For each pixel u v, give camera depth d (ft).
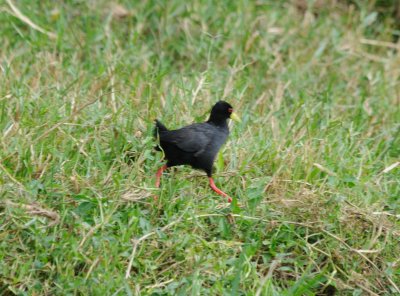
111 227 31.76
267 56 50.57
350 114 46.78
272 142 40.16
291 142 40.75
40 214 31.09
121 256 30.83
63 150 35.96
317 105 46.16
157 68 47.50
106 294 28.86
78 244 30.25
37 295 29.37
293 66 49.93
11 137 35.68
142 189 33.73
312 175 38.09
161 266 31.48
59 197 32.71
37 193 32.71
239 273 30.27
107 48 47.98
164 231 32.45
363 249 34.12
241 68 46.96
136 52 48.88
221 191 36.09
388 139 44.14
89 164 34.96
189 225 33.12
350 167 39.93
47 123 36.73
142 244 31.22
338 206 35.09
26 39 48.16
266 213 34.40
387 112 47.01
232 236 33.63
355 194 37.35
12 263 30.04
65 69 45.98
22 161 34.27
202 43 50.47
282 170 37.96
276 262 31.94
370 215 35.37
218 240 33.12
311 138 41.16
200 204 34.60
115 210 32.53
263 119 43.60
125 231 31.32
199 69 49.37
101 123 37.24
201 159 35.60
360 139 43.45
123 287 29.35
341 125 43.62
